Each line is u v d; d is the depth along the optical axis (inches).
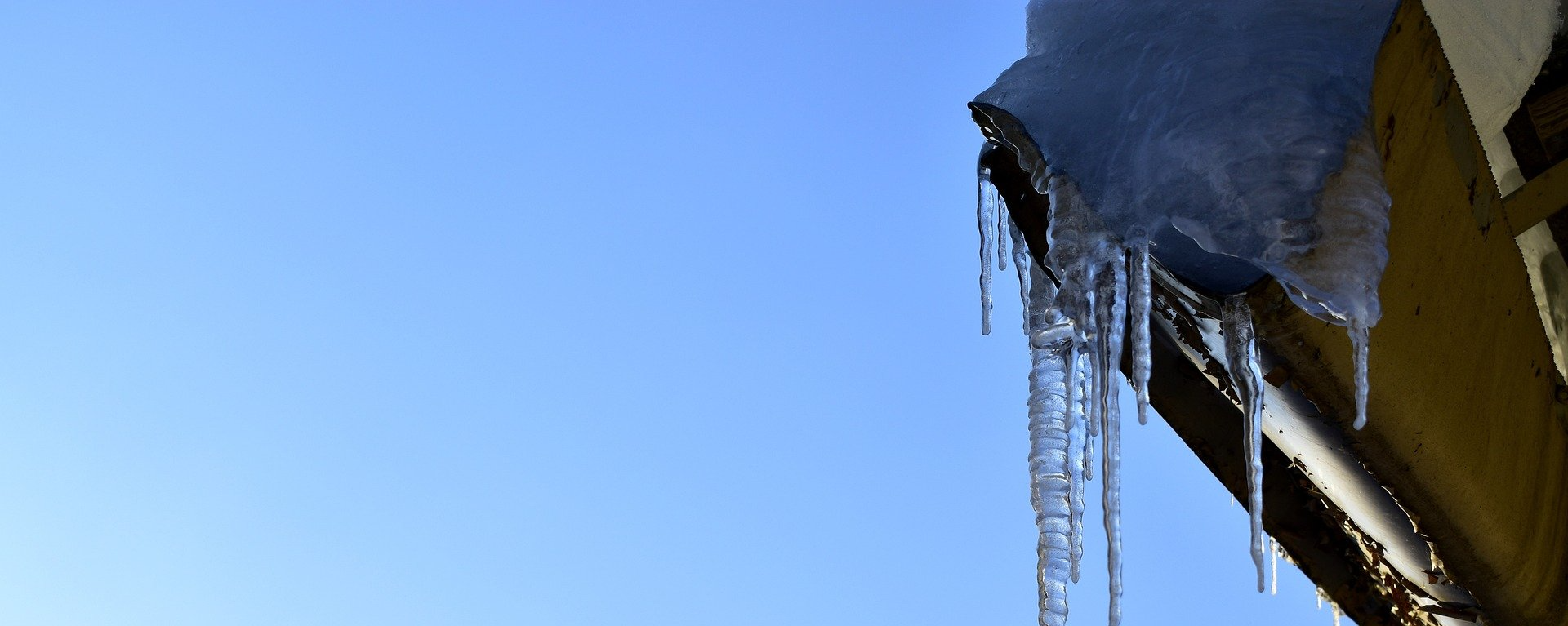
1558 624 184.2
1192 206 110.9
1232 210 109.4
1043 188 121.2
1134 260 114.8
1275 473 179.8
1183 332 139.7
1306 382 132.6
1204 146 110.5
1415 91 124.5
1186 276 125.1
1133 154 115.6
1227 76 112.3
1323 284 107.9
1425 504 155.3
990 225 145.8
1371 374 132.1
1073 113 120.5
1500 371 155.6
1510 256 155.7
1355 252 108.0
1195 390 171.3
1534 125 218.2
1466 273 142.7
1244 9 116.1
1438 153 131.6
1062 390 146.6
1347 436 143.7
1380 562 182.7
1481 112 216.2
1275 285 120.0
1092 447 140.2
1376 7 115.0
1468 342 146.0
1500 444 157.8
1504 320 155.1
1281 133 109.8
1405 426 141.6
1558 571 184.2
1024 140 122.6
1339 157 109.5
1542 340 169.9
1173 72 115.1
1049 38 127.0
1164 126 113.5
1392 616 190.9
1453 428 146.8
